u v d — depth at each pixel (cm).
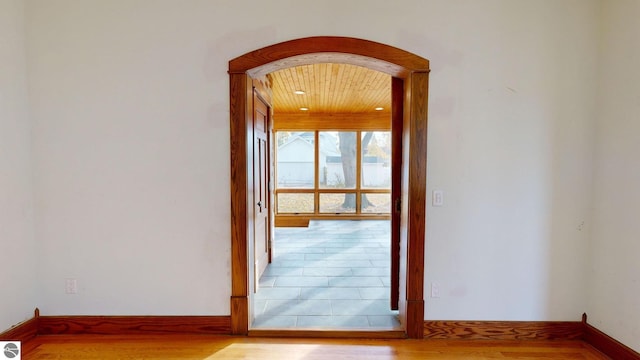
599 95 236
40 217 248
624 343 220
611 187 228
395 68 248
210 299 253
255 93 317
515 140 243
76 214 248
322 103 636
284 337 252
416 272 248
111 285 252
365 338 251
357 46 237
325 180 765
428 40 239
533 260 248
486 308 251
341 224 709
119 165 247
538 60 239
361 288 345
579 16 236
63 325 253
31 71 242
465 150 243
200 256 251
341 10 238
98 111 244
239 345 241
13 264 235
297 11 239
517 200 245
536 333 251
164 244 250
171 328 253
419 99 240
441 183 245
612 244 228
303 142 760
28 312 246
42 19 240
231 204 248
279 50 239
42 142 245
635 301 213
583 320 248
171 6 240
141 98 244
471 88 240
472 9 238
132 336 251
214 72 243
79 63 242
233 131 244
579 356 230
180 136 246
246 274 251
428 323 251
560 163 243
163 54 242
